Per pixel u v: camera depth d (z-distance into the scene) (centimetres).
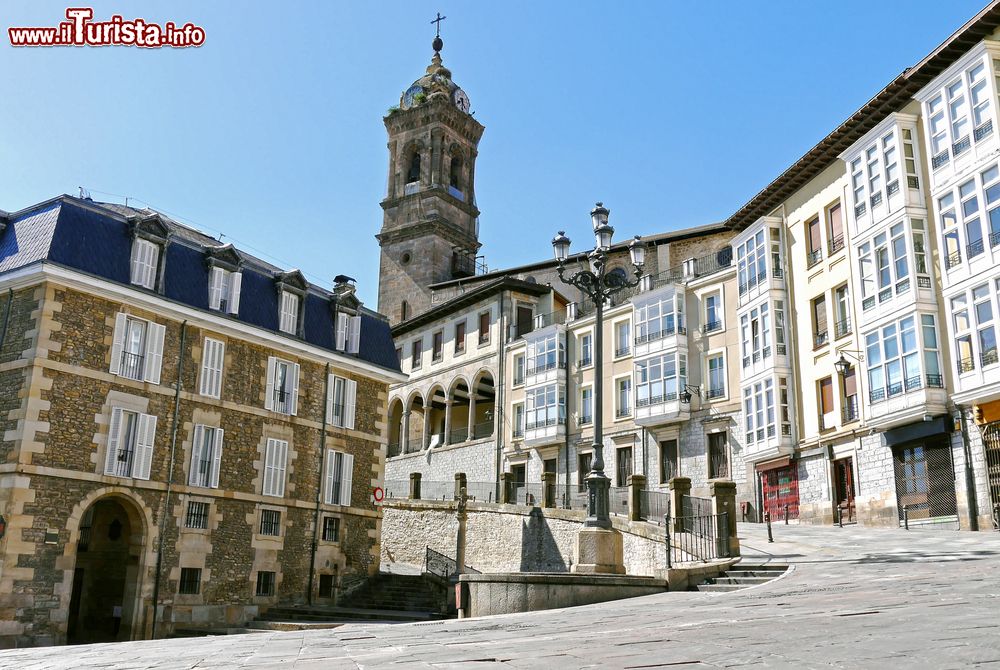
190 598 2780
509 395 5194
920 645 595
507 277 5294
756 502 3772
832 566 1709
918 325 2861
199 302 2980
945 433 2788
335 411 3459
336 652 777
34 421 2467
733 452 3947
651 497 2712
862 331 3161
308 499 3247
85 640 2738
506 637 856
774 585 1470
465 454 5416
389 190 7631
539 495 3809
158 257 2891
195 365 2945
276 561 3080
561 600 1705
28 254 2623
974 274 2716
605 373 4703
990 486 2605
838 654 577
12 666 805
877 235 3125
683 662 570
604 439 4625
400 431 6256
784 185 3744
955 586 1125
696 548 2189
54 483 2489
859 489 3172
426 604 3127
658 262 4988
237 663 705
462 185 7788
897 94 3077
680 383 4200
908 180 2995
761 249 3866
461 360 5600
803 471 3512
